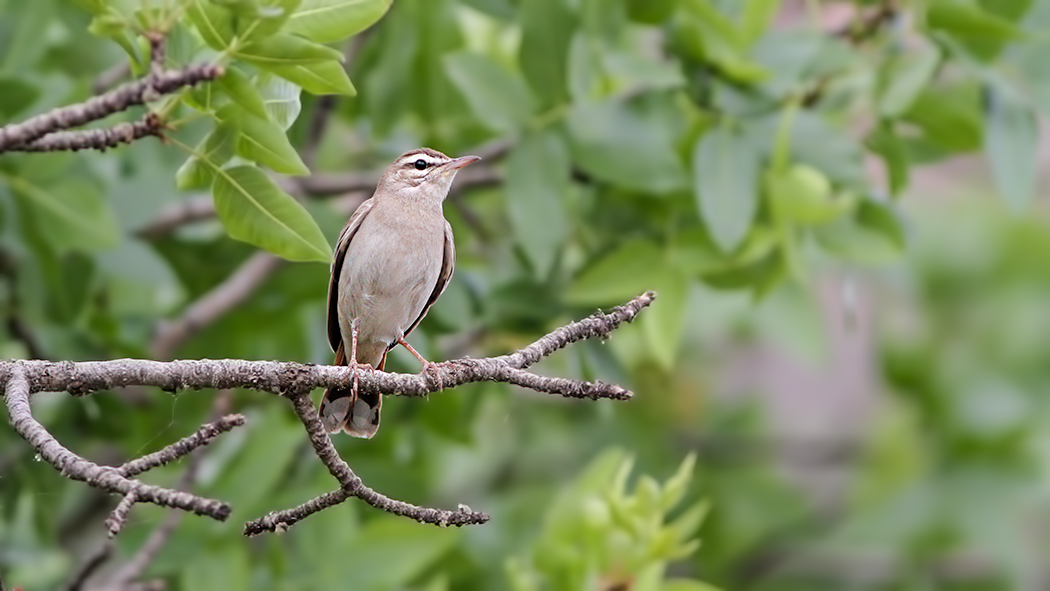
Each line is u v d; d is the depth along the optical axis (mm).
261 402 13086
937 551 14727
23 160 10578
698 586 10625
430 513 7012
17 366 6918
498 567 13727
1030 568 15211
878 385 16156
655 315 12234
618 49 12055
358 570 11406
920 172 17516
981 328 15992
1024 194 12164
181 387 7180
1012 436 15062
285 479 12602
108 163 12688
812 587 15203
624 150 11859
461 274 12812
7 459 12461
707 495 15188
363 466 12625
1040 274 16125
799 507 15305
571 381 7668
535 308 12852
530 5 11883
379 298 10125
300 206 7281
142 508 12367
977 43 12055
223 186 7246
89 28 6613
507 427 15750
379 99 13523
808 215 11648
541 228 11781
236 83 6594
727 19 11750
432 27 13648
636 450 15312
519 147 11883
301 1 6695
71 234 10953
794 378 16359
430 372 7676
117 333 12578
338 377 7438
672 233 12469
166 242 13586
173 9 6457
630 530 10305
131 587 10594
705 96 12211
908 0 12672
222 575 11062
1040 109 12133
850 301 13477
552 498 14492
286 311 13562
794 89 12094
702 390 16266
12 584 13297
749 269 12336
